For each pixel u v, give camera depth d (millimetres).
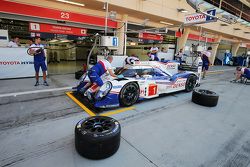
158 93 4191
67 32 7363
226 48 21344
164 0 8555
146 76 3947
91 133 1841
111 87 3207
